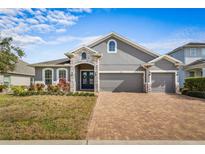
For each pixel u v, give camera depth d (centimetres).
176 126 857
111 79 2456
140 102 1544
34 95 1783
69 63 2575
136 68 2466
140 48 2456
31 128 794
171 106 1374
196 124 891
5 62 2456
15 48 2561
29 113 1048
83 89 2597
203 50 3066
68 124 858
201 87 1936
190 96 1973
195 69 2892
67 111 1112
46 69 2567
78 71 2578
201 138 697
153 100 1656
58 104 1308
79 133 737
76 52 2347
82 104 1338
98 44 2475
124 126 859
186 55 3062
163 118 1014
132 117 1037
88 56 2339
